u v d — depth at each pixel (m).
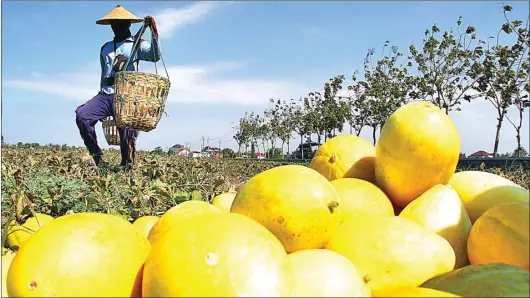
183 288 1.39
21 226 3.42
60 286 1.50
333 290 1.60
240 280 1.38
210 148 60.00
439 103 26.02
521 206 1.97
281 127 56.56
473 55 24.64
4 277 2.07
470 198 2.58
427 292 1.61
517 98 23.39
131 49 8.91
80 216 1.72
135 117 7.93
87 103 8.90
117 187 6.32
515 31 22.75
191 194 6.58
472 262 2.10
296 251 1.96
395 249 1.91
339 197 2.23
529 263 1.88
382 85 33.66
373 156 2.87
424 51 26.00
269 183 2.01
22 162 11.80
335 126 42.34
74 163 10.27
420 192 2.49
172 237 1.51
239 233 1.49
